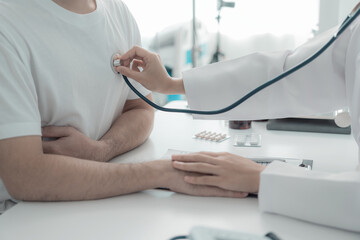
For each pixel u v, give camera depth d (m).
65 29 0.87
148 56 0.95
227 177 0.72
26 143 0.72
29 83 0.76
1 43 0.74
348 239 0.58
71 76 0.86
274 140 1.09
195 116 0.99
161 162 0.78
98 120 0.97
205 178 0.72
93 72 0.92
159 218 0.65
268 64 0.92
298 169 0.68
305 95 0.91
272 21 2.79
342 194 0.59
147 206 0.69
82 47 0.90
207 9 2.85
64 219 0.65
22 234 0.60
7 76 0.73
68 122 0.90
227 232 0.45
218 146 1.04
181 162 0.76
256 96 0.93
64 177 0.72
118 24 1.04
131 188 0.74
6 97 0.71
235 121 1.20
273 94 0.92
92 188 0.72
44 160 0.72
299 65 0.74
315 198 0.61
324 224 0.62
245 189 0.71
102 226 0.62
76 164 0.74
